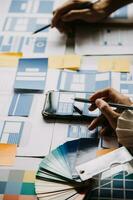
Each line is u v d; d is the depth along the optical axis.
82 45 0.97
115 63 0.91
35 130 0.78
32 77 0.89
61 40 1.00
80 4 1.02
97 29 1.02
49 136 0.76
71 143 0.73
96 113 0.79
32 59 0.93
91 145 0.73
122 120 0.70
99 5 1.03
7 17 1.09
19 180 0.68
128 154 0.66
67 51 0.96
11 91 0.87
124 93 0.84
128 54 0.94
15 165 0.71
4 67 0.92
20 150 0.74
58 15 1.02
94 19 1.02
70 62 0.92
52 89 0.86
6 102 0.84
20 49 0.97
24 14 1.09
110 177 0.67
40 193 0.65
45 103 0.82
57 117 0.79
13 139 0.76
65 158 0.71
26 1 1.15
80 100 0.80
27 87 0.87
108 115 0.73
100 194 0.65
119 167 0.66
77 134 0.76
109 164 0.65
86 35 1.00
